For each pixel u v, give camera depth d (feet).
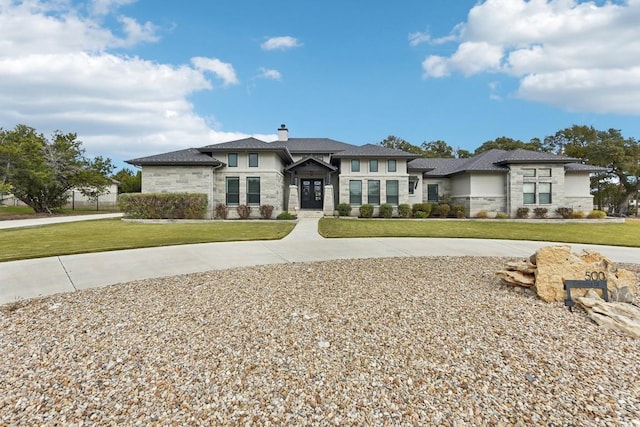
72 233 42.93
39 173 76.02
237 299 16.56
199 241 36.60
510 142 147.74
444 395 8.71
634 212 132.67
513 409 8.13
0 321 13.69
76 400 8.46
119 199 63.87
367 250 31.99
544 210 72.90
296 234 44.21
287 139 88.79
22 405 8.23
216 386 9.11
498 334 12.50
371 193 75.46
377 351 11.14
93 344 11.65
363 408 8.19
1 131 85.61
